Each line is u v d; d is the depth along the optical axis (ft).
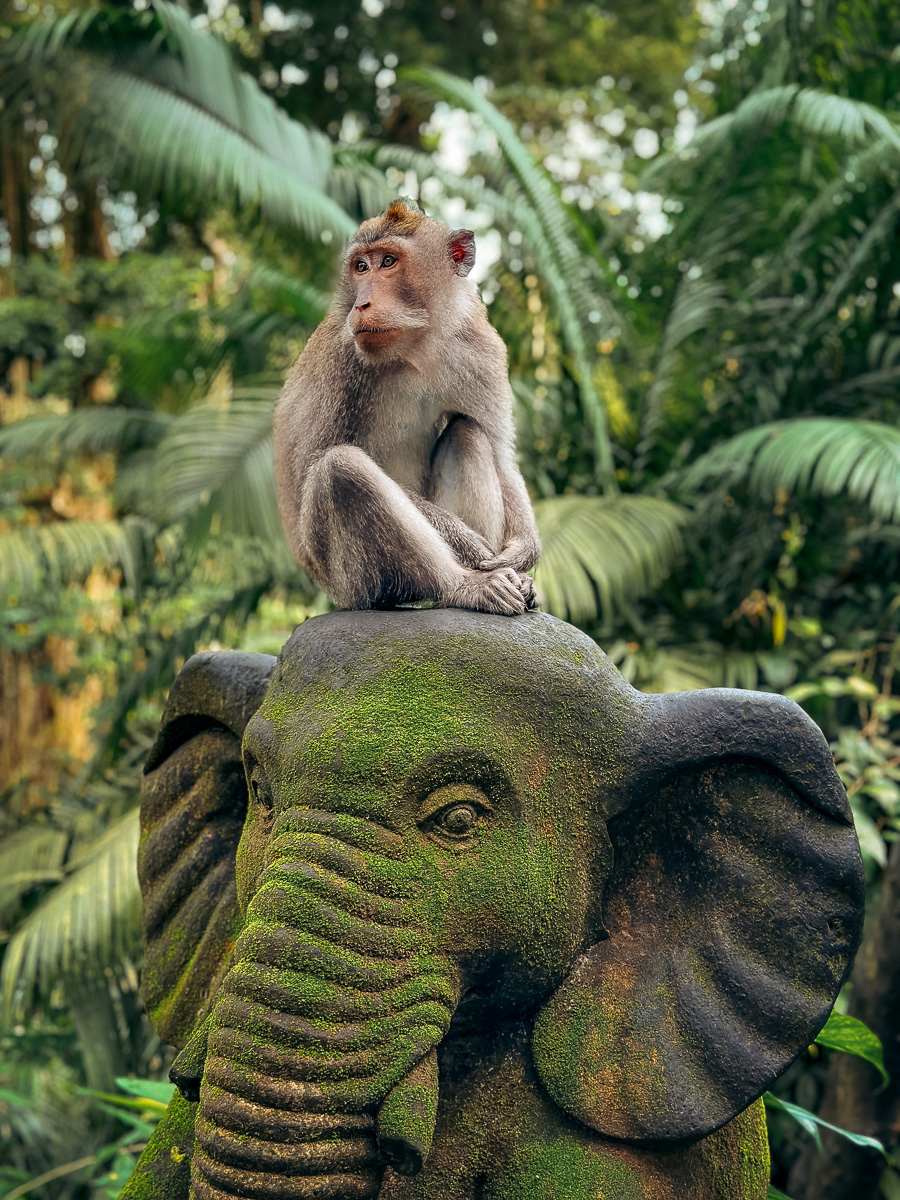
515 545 9.46
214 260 45.70
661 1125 7.18
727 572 21.65
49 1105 26.17
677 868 7.82
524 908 7.10
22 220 44.65
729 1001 7.45
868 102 22.58
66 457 37.04
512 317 25.76
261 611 29.12
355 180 24.43
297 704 7.57
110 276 40.06
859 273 21.83
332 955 6.55
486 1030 7.59
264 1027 6.39
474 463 9.97
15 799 34.63
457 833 7.09
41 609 34.27
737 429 22.93
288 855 6.89
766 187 23.02
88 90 21.26
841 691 17.49
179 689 9.69
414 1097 6.44
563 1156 7.29
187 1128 8.71
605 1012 7.46
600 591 18.33
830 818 7.62
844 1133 10.23
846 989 16.11
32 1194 22.81
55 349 40.81
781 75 22.36
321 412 9.93
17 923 21.47
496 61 49.32
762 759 7.61
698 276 23.43
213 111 21.91
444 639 7.52
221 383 30.25
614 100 47.09
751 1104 8.03
